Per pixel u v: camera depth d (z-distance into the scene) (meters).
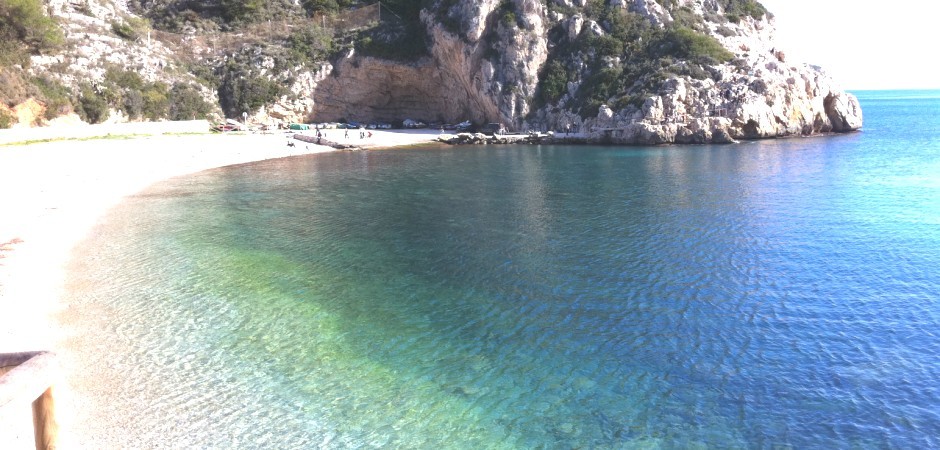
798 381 16.62
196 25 92.12
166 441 13.65
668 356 18.14
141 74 76.56
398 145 74.50
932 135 84.69
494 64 82.25
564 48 83.25
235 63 86.44
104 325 19.48
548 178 49.44
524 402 15.71
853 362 17.58
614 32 82.06
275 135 76.94
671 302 22.22
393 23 91.69
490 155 65.06
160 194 42.03
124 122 71.62
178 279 24.09
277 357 17.80
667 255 27.83
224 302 21.83
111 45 76.62
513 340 19.25
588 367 17.53
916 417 14.88
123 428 14.04
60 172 46.94
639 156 62.66
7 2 63.09
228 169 54.88
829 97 86.44
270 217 35.25
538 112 81.31
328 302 22.12
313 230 32.38
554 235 31.38
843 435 14.30
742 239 30.30
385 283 24.23
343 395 15.87
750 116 74.31
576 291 23.41
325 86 88.38
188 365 17.14
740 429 14.59
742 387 16.38
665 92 73.12
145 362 17.20
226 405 15.19
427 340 19.17
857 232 31.28
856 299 22.17
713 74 76.12
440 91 91.19
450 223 34.06
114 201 39.19
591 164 57.38
